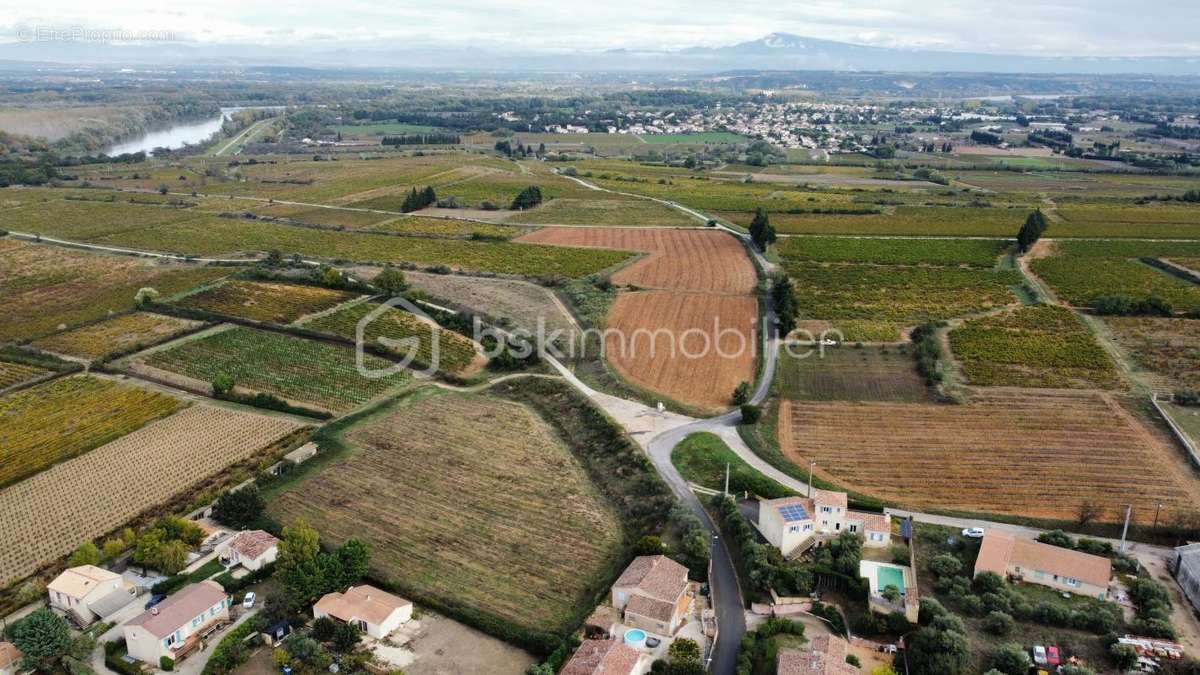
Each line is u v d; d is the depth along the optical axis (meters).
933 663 64.38
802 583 74.88
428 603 74.31
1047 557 76.88
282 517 88.81
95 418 111.94
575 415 113.38
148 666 67.25
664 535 84.38
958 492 91.94
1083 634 69.12
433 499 92.69
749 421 109.44
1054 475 95.00
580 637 69.12
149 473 97.81
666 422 111.06
